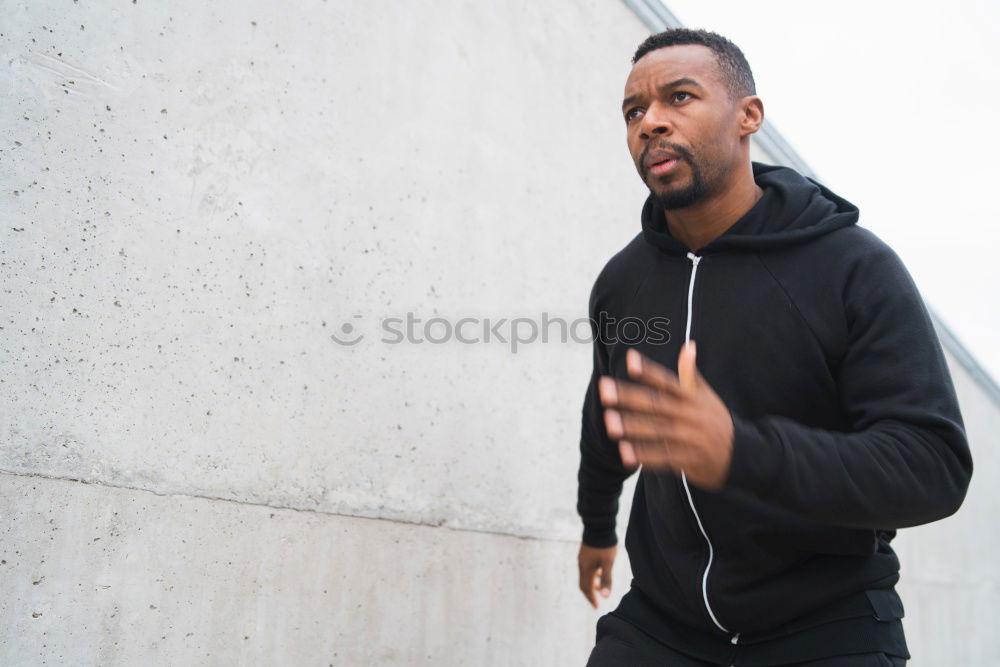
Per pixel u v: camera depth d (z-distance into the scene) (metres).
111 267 1.33
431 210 1.90
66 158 1.30
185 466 1.38
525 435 2.04
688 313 1.37
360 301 1.71
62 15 1.33
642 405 0.89
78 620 1.22
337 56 1.74
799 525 1.20
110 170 1.35
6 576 1.16
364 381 1.69
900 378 1.12
